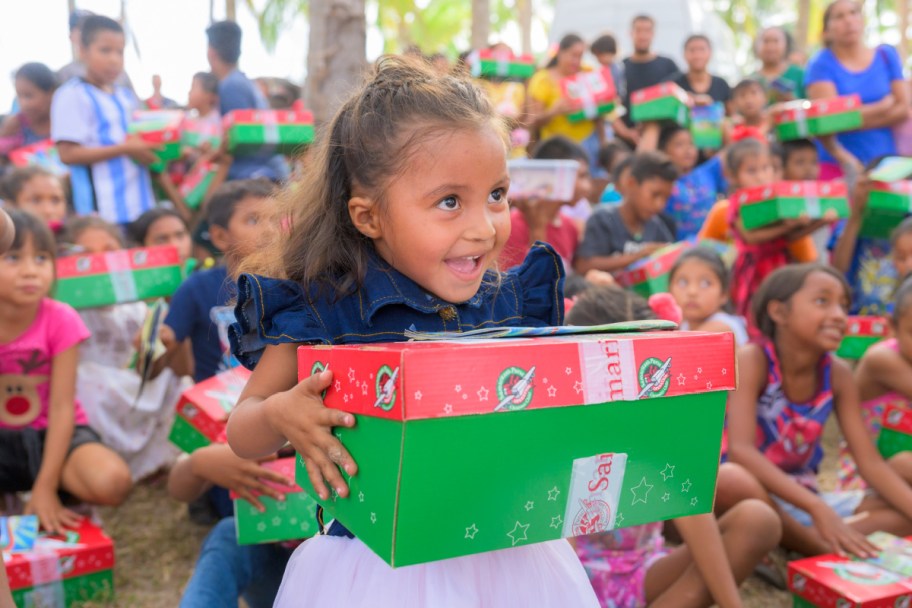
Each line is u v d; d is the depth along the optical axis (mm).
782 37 6867
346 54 6512
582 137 5859
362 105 1282
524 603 1307
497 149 1219
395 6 16859
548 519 1130
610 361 1127
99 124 4492
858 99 4719
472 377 1028
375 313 1317
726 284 3449
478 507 1073
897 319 2781
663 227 4398
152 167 4906
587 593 1395
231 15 15992
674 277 3424
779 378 2633
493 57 5766
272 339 1273
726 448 2738
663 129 5426
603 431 1139
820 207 3689
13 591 2158
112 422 3100
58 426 2637
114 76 4602
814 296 2527
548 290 1537
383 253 1340
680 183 5250
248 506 2039
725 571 1993
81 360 3281
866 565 2223
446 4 19156
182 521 2869
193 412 2340
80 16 4707
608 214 4230
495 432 1057
